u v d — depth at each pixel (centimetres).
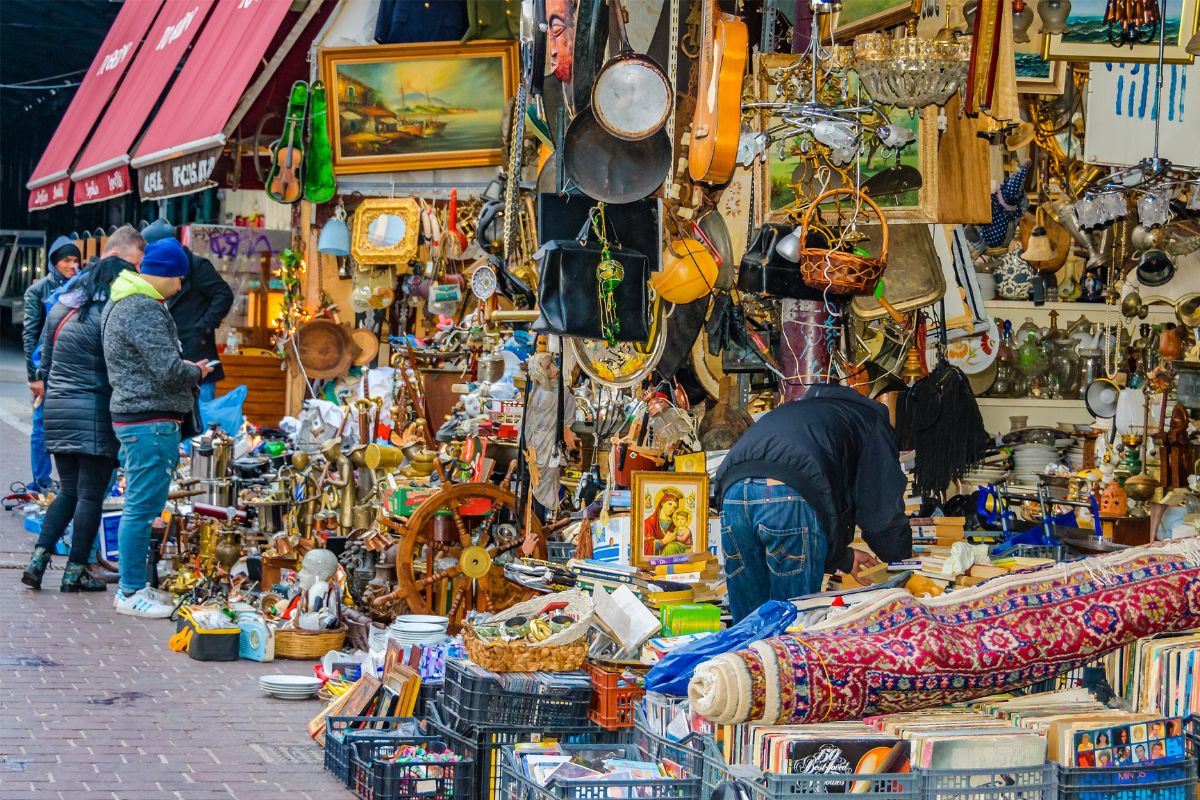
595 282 572
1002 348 795
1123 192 584
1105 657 460
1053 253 766
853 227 563
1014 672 429
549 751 458
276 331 1255
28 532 1152
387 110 820
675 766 423
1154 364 739
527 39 549
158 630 805
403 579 688
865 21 606
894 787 377
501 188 764
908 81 554
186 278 1052
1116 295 716
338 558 809
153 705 634
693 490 603
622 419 682
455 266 995
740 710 397
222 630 736
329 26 822
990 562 539
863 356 704
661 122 515
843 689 406
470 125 821
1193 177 626
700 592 559
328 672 677
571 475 717
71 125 1477
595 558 625
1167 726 401
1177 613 448
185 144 913
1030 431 757
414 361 864
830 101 583
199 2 1177
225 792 508
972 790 378
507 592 691
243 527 914
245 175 1109
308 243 1148
